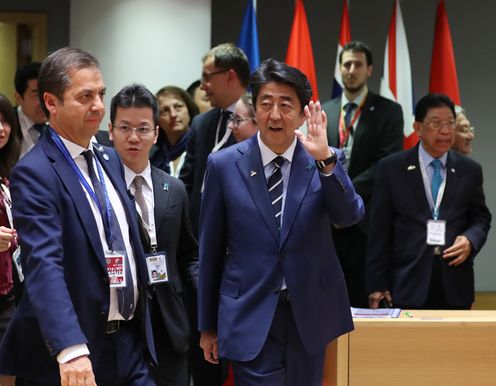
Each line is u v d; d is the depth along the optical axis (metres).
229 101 4.30
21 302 2.34
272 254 2.63
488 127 8.04
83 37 6.17
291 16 7.89
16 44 7.56
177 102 5.10
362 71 5.27
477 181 4.28
